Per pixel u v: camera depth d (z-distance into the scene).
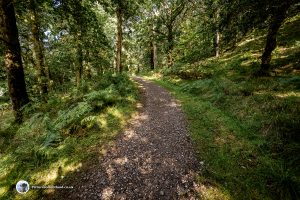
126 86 11.68
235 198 3.78
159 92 12.64
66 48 17.53
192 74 15.44
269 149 5.06
